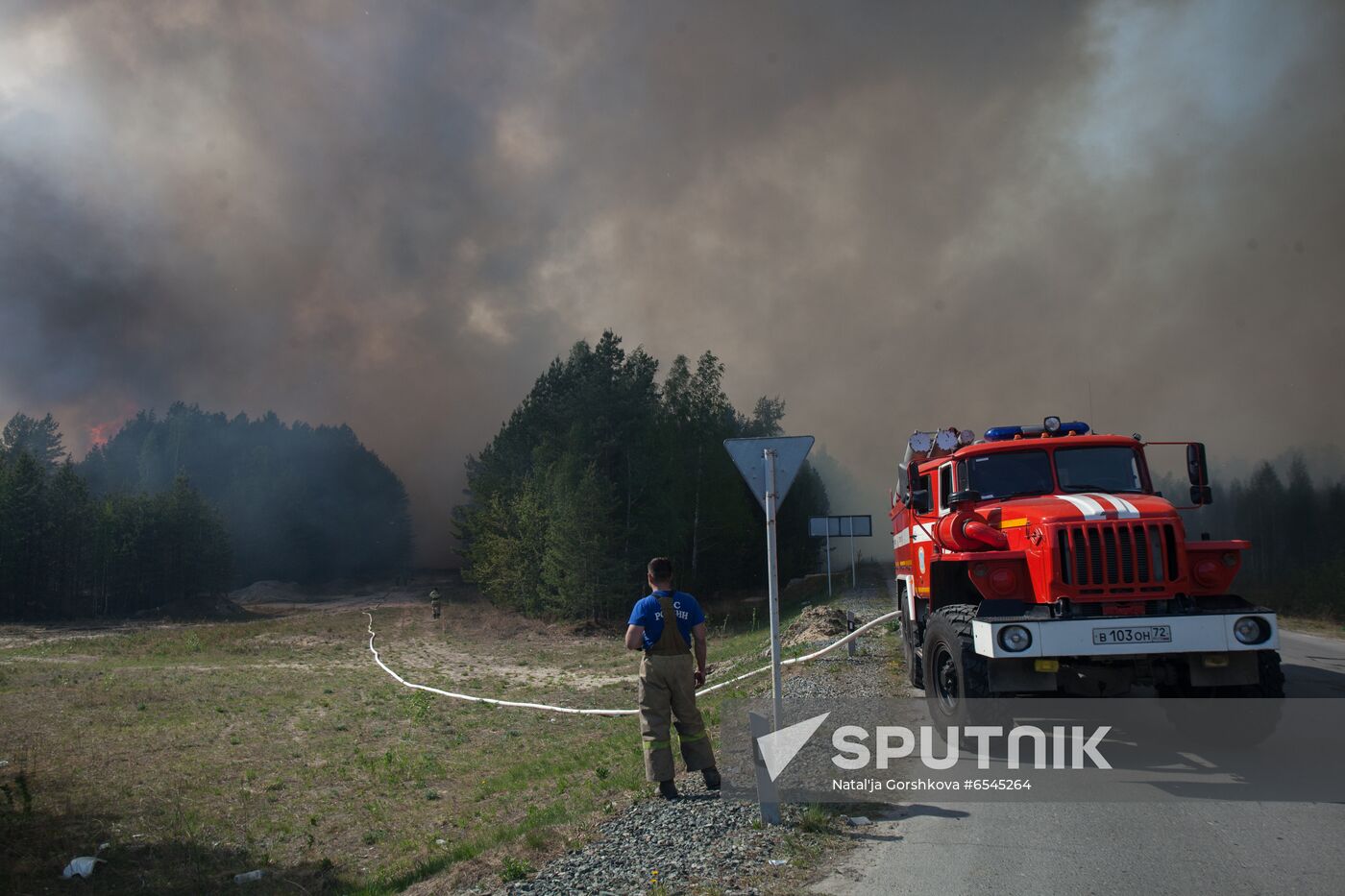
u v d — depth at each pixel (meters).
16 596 62.59
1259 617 6.87
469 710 18.95
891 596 30.34
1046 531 7.21
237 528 105.75
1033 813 5.87
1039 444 9.04
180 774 12.60
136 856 8.79
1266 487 80.38
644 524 45.19
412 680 24.86
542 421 56.00
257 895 7.45
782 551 61.25
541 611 46.69
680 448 49.91
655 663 6.92
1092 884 4.60
